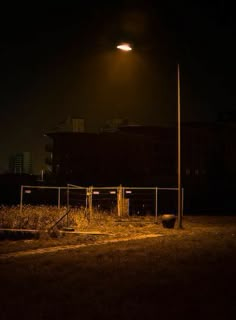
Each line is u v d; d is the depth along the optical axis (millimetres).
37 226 24406
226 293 10914
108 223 28359
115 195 41031
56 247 19234
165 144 58156
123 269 13953
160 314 9148
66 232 23219
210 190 52844
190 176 55594
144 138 59281
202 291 11094
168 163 57812
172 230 25703
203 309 9508
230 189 53031
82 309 9477
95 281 12219
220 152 56594
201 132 57094
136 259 15797
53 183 61344
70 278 12625
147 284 11797
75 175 63062
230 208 45250
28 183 59031
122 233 23906
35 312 9258
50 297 10492
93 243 20359
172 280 12328
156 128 58750
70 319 8836
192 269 13961
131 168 59875
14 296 10617
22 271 13680
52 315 9062
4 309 9492
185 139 57375
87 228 25812
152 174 57938
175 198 48406
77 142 64000
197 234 23781
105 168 61969
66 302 10023
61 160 64688
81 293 10883
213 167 56000
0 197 51875
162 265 14641
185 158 56781
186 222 30969
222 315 9109
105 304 9852
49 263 15109
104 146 62562
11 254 17484
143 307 9633
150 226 27375
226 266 14516
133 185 57125
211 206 47031
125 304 9820
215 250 17953
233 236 22906
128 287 11469
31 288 11438
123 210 33375
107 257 16172
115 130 66750
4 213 27547
